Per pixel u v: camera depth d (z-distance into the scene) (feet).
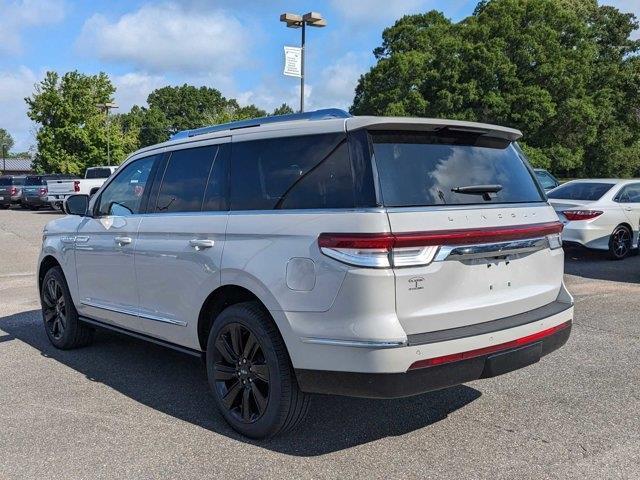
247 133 13.48
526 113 116.67
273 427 12.14
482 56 116.98
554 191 40.19
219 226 13.17
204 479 11.03
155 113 314.96
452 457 11.82
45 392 15.62
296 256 11.38
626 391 15.30
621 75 137.39
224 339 13.09
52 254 19.47
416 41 146.72
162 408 14.51
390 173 11.21
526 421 13.53
